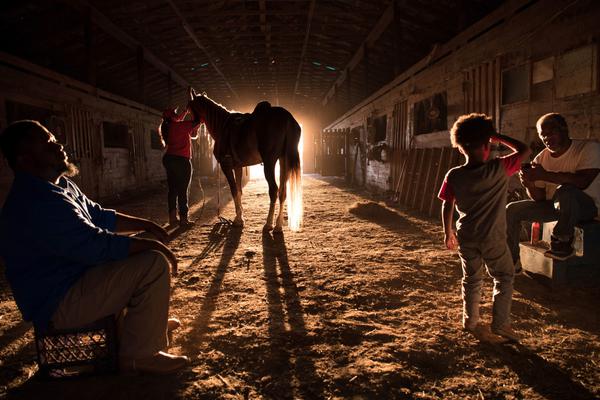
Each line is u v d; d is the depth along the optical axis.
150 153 13.84
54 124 7.66
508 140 2.04
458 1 7.46
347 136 15.52
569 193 2.81
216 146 5.55
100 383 1.83
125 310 1.95
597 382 1.78
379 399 1.68
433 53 6.93
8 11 8.07
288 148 5.01
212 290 3.07
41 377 1.80
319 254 4.10
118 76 14.26
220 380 1.84
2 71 6.30
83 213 1.85
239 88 22.16
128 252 1.70
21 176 1.61
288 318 2.53
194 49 14.41
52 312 1.68
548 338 2.20
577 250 2.89
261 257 4.01
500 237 2.04
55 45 10.27
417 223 5.85
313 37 13.54
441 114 6.74
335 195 10.13
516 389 1.73
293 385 1.79
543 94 4.08
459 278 3.29
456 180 2.11
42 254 1.64
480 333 2.20
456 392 1.72
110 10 9.86
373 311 2.63
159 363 1.87
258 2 10.87
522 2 4.38
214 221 6.27
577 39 3.60
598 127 3.39
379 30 10.84
